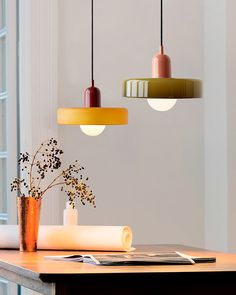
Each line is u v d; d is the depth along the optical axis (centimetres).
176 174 565
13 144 531
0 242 402
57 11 531
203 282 287
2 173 547
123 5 554
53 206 521
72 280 274
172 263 311
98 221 540
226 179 562
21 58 527
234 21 563
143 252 388
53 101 527
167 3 568
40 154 520
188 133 569
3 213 544
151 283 282
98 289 277
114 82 549
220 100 566
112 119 416
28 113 520
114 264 305
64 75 533
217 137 568
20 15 529
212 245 569
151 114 559
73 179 409
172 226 562
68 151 531
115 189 546
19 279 320
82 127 465
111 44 550
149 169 557
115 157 546
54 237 391
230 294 290
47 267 301
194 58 574
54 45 529
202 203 571
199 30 573
